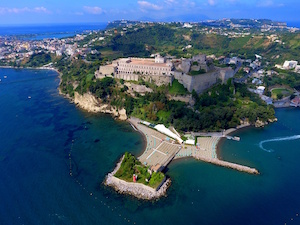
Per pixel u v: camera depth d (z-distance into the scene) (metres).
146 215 114.50
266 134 193.50
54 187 132.62
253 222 110.75
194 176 142.00
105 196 125.56
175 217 113.38
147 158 156.75
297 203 122.31
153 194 125.44
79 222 110.69
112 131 198.88
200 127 188.25
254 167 150.62
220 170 147.88
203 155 162.12
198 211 116.81
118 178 134.12
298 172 146.62
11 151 167.88
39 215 114.38
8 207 118.94
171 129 193.62
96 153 166.25
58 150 170.00
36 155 163.38
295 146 175.88
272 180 139.25
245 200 124.00
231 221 111.19
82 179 138.88
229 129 198.12
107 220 111.75
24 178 139.88
